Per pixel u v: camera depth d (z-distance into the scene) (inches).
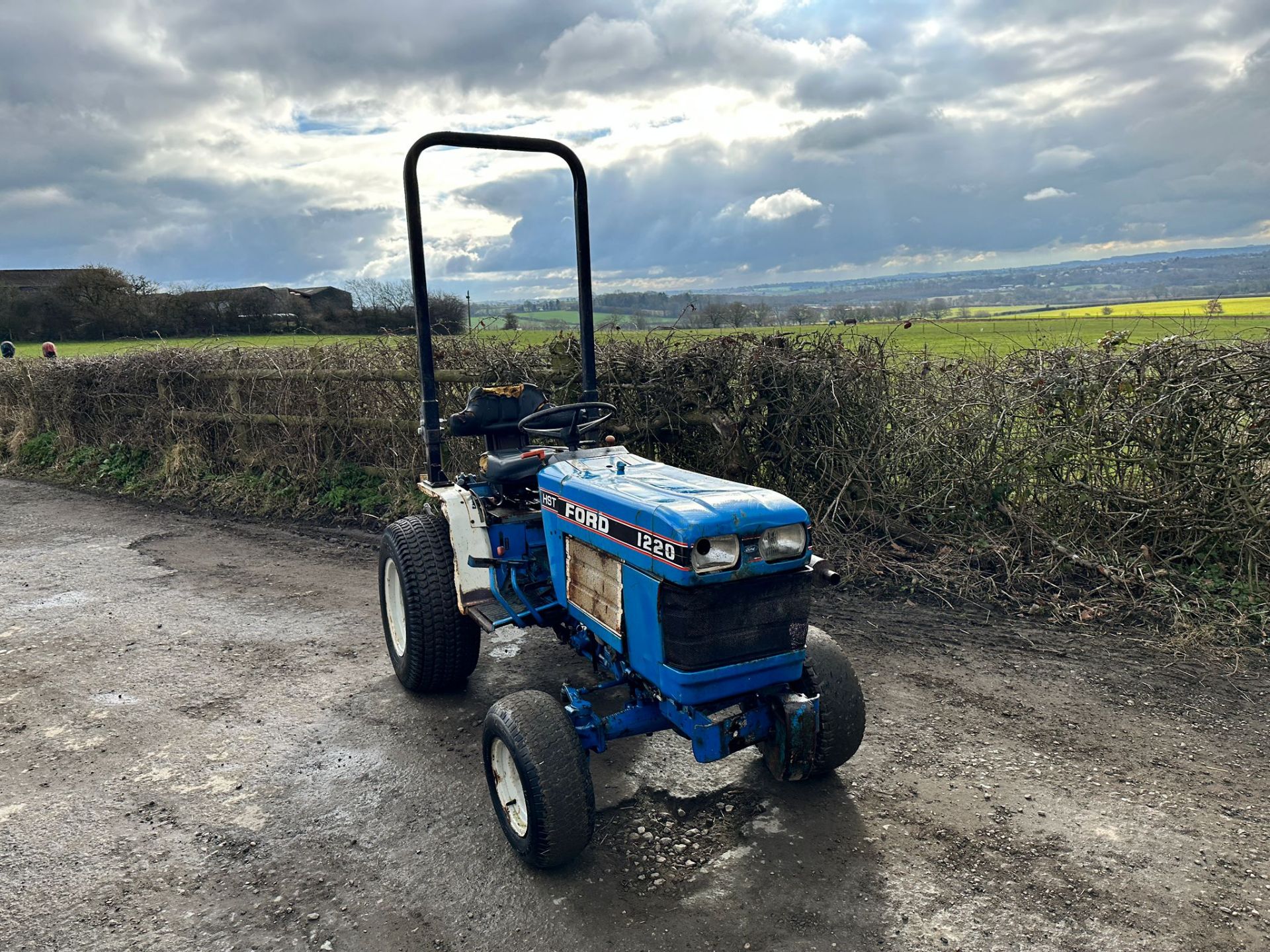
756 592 104.3
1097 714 153.8
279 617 219.5
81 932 105.4
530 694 116.0
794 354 246.7
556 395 260.7
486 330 313.9
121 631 210.8
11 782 140.9
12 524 332.8
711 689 104.5
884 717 153.9
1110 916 102.0
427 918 106.1
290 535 304.2
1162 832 118.4
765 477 257.4
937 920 102.0
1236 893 105.5
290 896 111.1
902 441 238.7
